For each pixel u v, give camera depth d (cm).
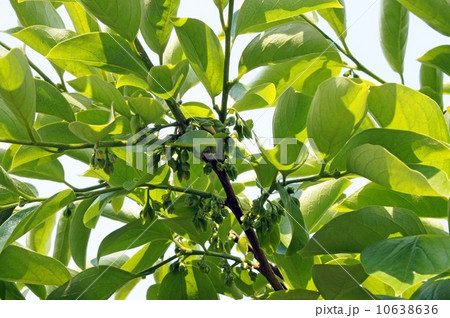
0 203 256
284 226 279
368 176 199
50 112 241
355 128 202
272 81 276
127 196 276
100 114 251
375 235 204
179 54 295
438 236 187
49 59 256
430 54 260
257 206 226
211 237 262
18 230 228
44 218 237
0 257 246
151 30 237
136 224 249
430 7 249
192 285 263
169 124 231
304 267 254
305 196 274
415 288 239
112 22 224
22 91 200
